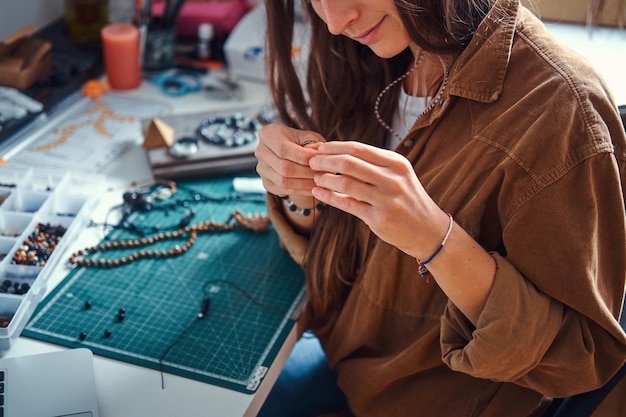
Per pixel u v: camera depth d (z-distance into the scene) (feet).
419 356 3.48
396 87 3.75
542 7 4.30
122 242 4.12
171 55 5.69
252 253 4.17
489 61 3.14
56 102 5.11
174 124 4.94
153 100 5.41
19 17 5.54
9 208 4.14
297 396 4.26
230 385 3.34
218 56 5.91
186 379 3.36
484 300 3.06
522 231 3.03
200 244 4.21
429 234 2.89
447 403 3.58
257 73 5.65
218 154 4.69
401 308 3.62
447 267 2.97
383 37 3.22
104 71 5.63
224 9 5.98
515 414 3.43
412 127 3.38
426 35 3.19
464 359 3.10
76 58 5.55
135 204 4.39
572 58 3.10
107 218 4.31
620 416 3.74
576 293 2.99
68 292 3.80
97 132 5.00
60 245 3.92
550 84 3.03
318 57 3.76
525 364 3.04
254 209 4.48
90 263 3.98
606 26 4.25
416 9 3.06
